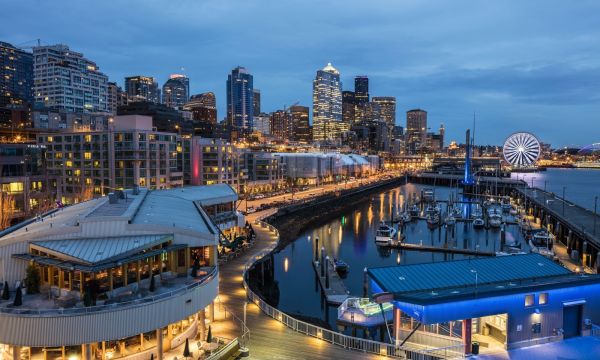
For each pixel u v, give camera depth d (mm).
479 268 43500
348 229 143125
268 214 139625
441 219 154125
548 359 37312
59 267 38656
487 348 39219
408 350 38906
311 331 45125
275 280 85625
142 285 42781
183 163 185625
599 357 37406
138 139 147500
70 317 35344
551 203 159875
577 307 41719
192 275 45781
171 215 55875
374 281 41375
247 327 46781
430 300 36562
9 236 45906
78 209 57188
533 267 44031
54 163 161250
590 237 92938
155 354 40844
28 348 37656
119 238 43844
